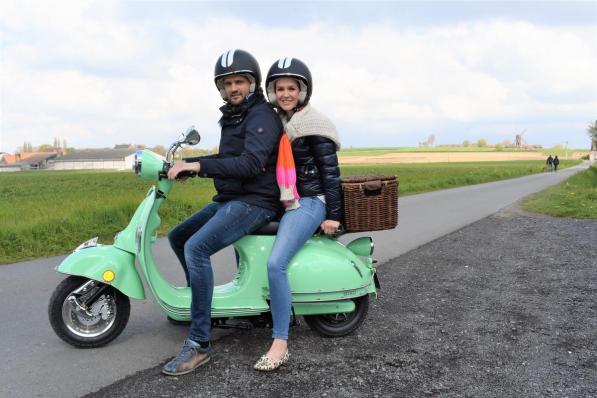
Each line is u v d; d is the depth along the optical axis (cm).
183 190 1653
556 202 1349
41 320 469
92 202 1215
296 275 383
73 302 388
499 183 3108
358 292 399
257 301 386
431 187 2522
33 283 605
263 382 340
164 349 397
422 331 432
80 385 337
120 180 4491
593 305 496
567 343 403
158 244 836
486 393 324
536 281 587
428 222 1097
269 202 374
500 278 605
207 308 362
